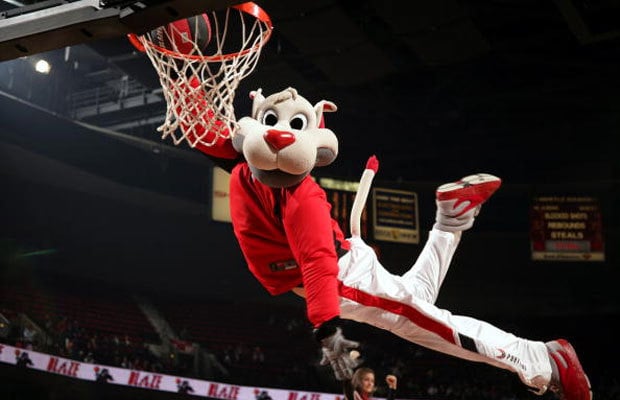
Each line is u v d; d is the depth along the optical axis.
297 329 24.16
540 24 17.25
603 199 24.58
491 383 21.16
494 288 25.95
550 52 18.67
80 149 18.91
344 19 14.75
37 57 16.61
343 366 3.16
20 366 15.71
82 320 21.05
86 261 23.45
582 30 14.80
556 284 25.80
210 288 25.19
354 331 23.77
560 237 22.33
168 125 3.94
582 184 23.95
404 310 3.96
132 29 4.00
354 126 23.56
